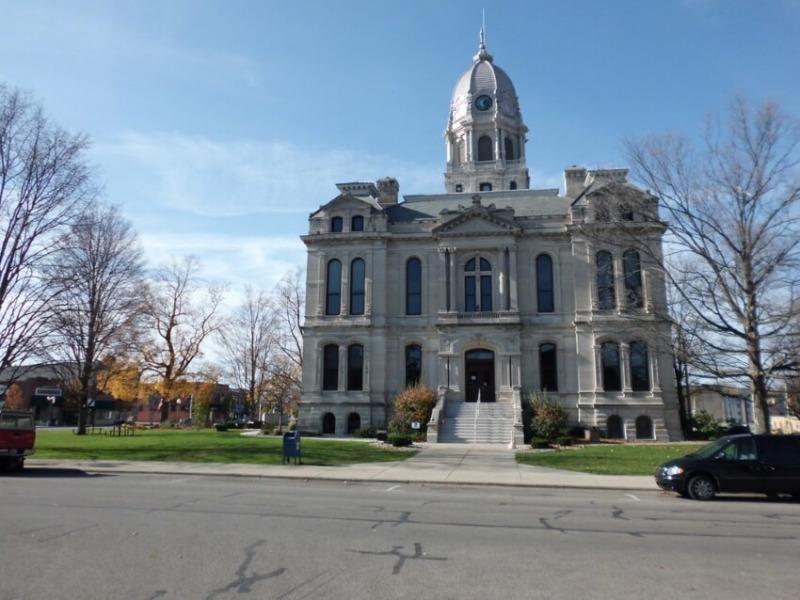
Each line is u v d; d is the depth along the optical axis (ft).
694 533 39.45
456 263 159.84
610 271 150.71
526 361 154.30
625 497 60.23
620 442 138.31
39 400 309.22
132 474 75.56
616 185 126.82
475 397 154.61
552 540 36.06
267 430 161.58
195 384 228.02
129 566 28.30
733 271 95.76
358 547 33.06
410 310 161.89
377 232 163.53
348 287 162.20
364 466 84.58
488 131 253.65
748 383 103.60
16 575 26.61
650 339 130.82
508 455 102.47
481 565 29.58
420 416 139.95
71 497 50.72
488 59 266.36
